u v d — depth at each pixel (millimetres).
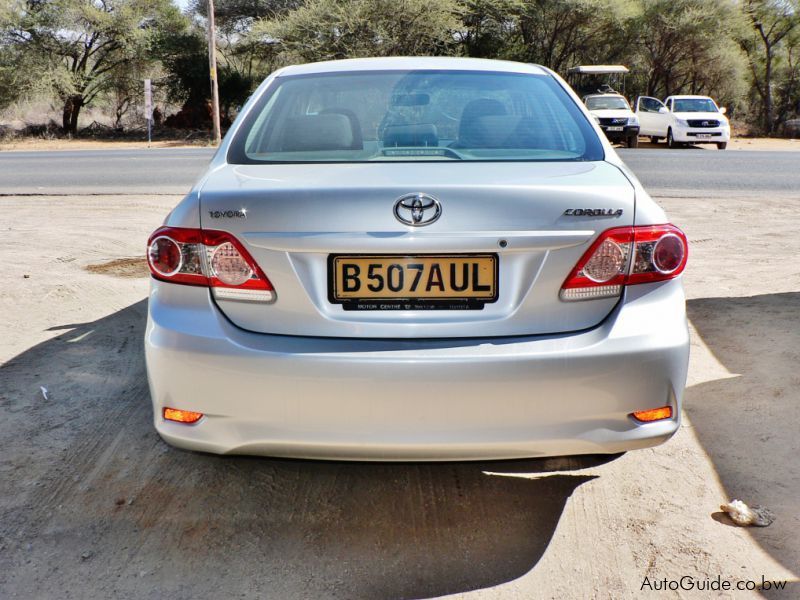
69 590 2402
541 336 2352
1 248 7617
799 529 2709
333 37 35875
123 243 7988
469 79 3312
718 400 3818
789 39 47188
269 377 2318
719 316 5184
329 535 2705
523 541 2660
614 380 2338
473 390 2287
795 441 3369
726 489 2994
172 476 3109
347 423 2322
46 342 4703
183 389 2404
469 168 2594
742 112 47938
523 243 2314
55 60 37031
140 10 38031
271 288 2355
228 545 2645
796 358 4316
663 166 16156
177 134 37312
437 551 2605
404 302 2342
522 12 39562
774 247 7676
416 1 35281
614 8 39750
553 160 2762
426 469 3184
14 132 37062
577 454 2424
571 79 35281
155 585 2430
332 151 2850
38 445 3354
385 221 2301
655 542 2645
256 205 2350
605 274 2375
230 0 42188
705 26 41469
